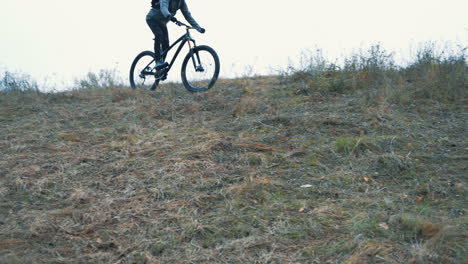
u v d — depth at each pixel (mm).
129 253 3047
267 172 4203
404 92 6133
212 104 6539
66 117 6418
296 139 4949
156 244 3129
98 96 7809
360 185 3883
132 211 3629
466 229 3029
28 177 4336
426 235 2988
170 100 6883
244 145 4777
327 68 7676
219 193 3834
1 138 5527
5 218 3582
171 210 3619
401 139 4742
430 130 4984
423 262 2678
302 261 2836
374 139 4688
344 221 3285
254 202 3668
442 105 5730
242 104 6180
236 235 3213
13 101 7367
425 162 4207
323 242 3033
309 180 4012
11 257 2930
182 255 2994
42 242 3211
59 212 3600
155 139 5238
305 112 5832
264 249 2994
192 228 3293
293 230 3199
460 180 3801
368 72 6926
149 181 4164
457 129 4953
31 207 3777
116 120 6137
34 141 5402
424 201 3547
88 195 3947
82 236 3281
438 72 6508
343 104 6020
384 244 2918
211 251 3016
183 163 4434
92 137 5477
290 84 7375
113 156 4805
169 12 7098
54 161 4727
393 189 3789
